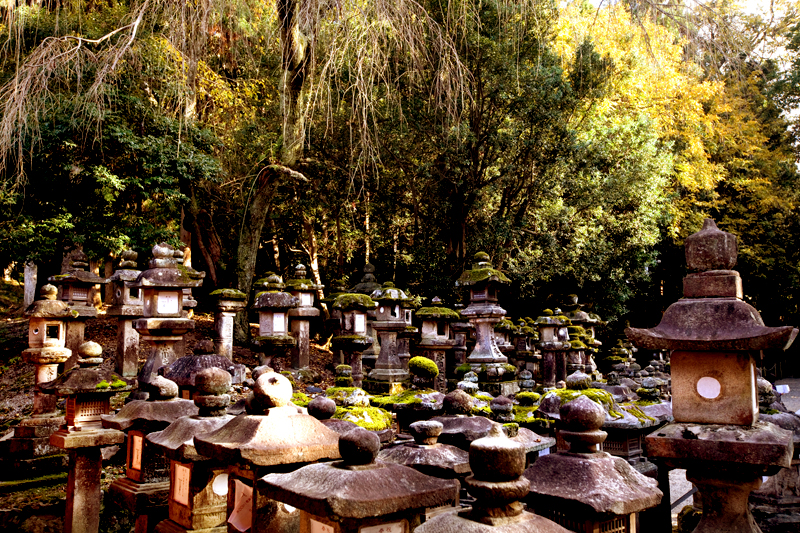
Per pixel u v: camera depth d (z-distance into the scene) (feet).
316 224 62.28
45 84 24.11
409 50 25.36
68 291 32.42
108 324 46.47
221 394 9.87
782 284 74.69
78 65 25.21
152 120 38.81
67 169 35.60
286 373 34.22
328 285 65.46
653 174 55.16
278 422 7.57
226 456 7.32
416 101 44.50
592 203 53.83
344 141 47.67
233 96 44.60
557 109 48.06
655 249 67.97
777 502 12.59
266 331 33.65
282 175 46.26
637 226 56.03
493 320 30.71
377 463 6.40
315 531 6.39
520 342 44.06
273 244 64.18
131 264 32.30
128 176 39.63
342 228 61.41
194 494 9.52
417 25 25.03
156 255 22.90
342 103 42.16
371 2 22.22
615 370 43.11
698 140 64.64
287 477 6.52
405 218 57.93
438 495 6.30
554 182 52.49
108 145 36.70
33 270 53.26
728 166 72.18
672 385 8.53
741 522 7.82
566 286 60.29
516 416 15.79
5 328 47.85
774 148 77.82
